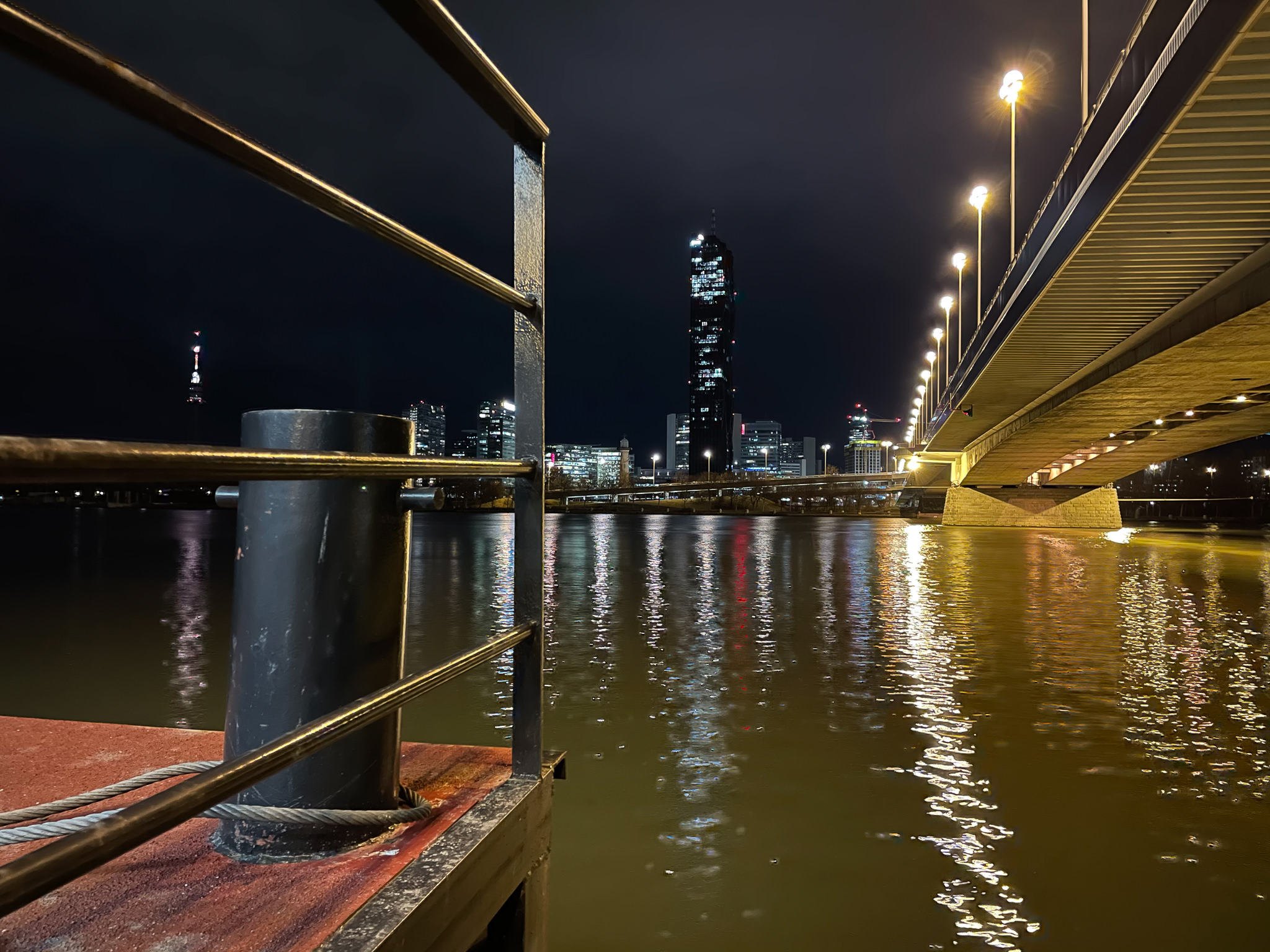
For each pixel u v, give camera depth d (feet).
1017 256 88.07
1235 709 23.89
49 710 24.61
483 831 4.64
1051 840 14.25
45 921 3.76
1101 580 66.64
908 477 344.28
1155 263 69.62
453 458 4.17
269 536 5.12
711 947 10.84
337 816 4.51
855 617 44.34
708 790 16.85
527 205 5.49
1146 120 49.57
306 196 3.03
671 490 438.40
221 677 29.04
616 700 24.91
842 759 18.92
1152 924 11.46
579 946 10.85
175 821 2.30
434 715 23.03
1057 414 134.10
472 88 4.64
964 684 27.43
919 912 11.81
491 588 59.88
